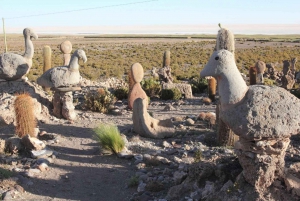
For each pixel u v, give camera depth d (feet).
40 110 41.42
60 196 22.88
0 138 31.89
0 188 22.79
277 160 18.92
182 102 59.36
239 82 18.99
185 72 118.73
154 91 64.08
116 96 59.88
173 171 25.07
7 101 39.04
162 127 36.63
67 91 42.14
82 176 26.04
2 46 225.97
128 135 36.24
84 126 39.93
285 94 18.76
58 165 27.73
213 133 35.29
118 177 25.85
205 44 292.81
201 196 20.27
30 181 24.38
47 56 74.23
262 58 166.61
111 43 305.32
